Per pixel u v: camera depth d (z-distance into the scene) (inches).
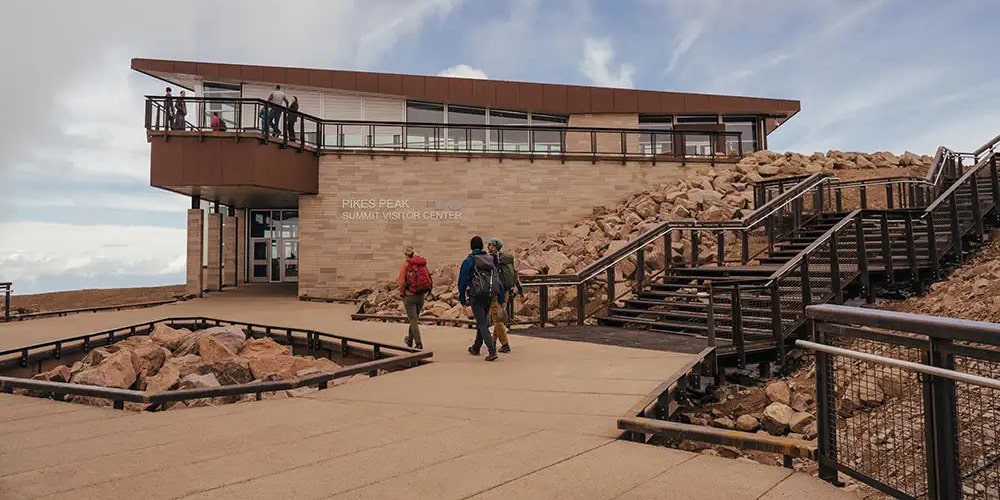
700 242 579.2
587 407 198.2
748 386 288.4
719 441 148.6
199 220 739.4
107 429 180.2
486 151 780.0
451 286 628.4
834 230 349.4
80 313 612.1
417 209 741.3
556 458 146.6
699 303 398.3
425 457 148.5
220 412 200.8
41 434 175.0
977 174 435.2
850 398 132.3
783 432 228.8
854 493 132.6
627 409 194.2
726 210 641.0
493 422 183.0
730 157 836.6
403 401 214.5
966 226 430.9
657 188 798.5
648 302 426.0
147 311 604.7
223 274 893.2
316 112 924.6
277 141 680.4
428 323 489.7
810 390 263.1
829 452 128.6
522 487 126.9
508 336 386.0
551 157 778.2
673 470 137.2
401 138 788.0
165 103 665.6
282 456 150.3
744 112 1008.9
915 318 103.7
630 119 989.8
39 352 383.2
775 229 515.2
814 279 354.0
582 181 786.2
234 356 357.1
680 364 267.9
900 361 106.7
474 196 754.8
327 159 729.6
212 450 156.3
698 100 991.6
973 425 107.6
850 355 119.0
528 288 520.4
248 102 668.7
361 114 933.8
